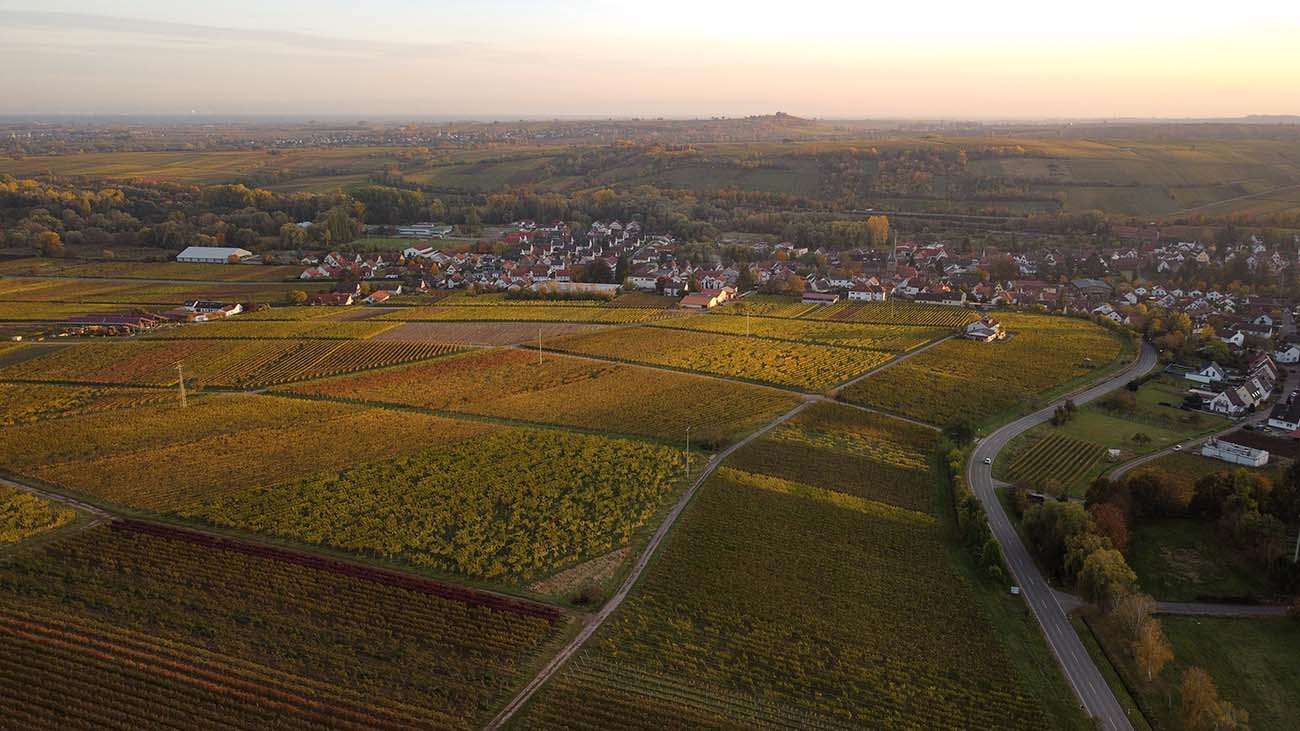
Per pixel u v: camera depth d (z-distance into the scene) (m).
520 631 76.75
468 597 81.62
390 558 89.94
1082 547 88.44
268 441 123.25
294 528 95.50
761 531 97.88
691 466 116.19
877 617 81.62
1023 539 98.75
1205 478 103.56
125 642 73.12
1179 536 99.00
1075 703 70.31
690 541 94.88
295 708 65.62
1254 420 136.88
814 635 78.12
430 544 93.12
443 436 125.94
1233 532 95.06
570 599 82.88
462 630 76.56
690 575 87.75
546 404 142.38
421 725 64.44
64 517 96.31
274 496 103.94
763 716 67.00
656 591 84.56
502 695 68.25
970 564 92.94
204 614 77.75
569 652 74.12
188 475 110.12
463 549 91.75
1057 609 84.50
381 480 109.62
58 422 130.88
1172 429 133.75
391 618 78.12
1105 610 82.31
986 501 108.81
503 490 107.00
